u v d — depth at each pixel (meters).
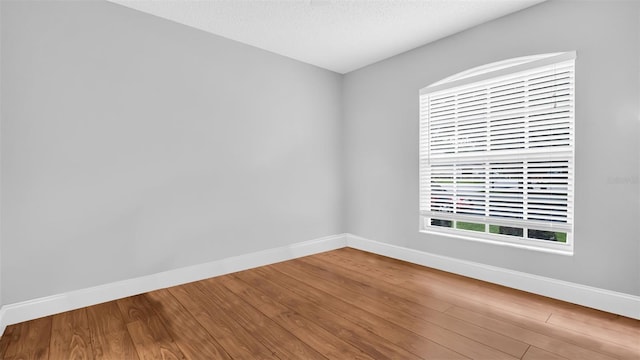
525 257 2.58
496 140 2.78
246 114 3.27
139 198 2.62
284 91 3.58
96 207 2.42
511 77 2.65
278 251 3.54
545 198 2.50
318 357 1.71
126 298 2.53
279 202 3.56
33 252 2.18
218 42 3.04
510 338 1.88
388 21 2.75
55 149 2.24
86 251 2.38
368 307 2.33
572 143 2.35
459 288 2.68
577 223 2.31
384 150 3.71
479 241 2.88
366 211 3.96
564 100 2.37
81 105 2.34
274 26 2.86
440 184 3.20
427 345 1.81
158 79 2.69
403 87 3.48
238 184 3.22
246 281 2.91
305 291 2.66
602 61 2.16
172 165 2.79
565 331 1.95
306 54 3.53
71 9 2.29
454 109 3.06
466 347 1.79
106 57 2.44
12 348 1.81
